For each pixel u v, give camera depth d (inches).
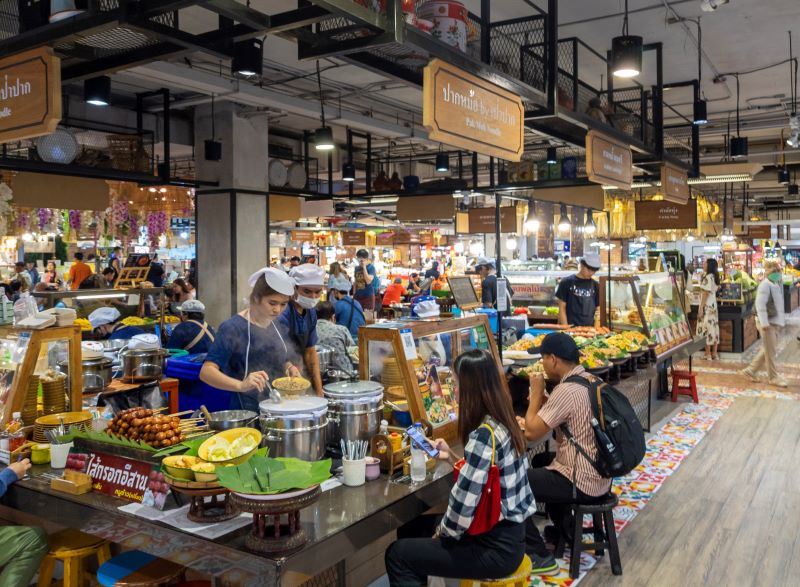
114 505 95.7
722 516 175.2
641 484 199.8
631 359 228.8
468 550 98.8
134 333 218.1
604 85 349.4
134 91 366.9
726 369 409.1
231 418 107.0
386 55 127.1
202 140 391.5
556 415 135.3
